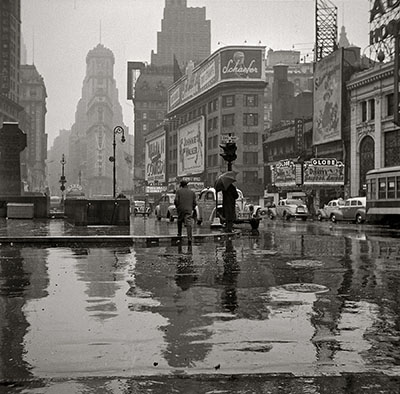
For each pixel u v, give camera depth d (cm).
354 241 1845
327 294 777
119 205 2555
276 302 718
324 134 6172
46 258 1227
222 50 9238
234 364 450
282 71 9494
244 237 2069
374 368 441
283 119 9244
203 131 9831
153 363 451
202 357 468
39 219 3403
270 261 1195
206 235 1883
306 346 504
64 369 436
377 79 5181
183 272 1003
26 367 441
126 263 1141
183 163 10869
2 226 2439
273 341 521
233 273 994
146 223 3250
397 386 401
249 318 621
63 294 768
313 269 1054
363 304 705
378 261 1198
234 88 9200
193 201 1655
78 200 2520
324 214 4362
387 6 5153
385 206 3114
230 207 2145
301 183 5659
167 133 11962
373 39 5403
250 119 9194
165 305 693
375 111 5238
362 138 5459
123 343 511
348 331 562
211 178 9669
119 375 422
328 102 6078
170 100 12238
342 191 5772
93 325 584
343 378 418
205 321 605
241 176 9119
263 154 8375
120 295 762
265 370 435
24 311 654
